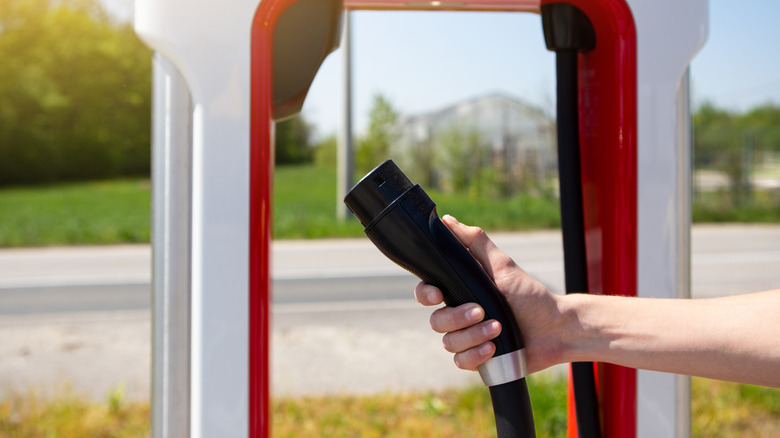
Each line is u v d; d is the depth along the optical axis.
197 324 0.76
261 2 0.76
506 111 15.56
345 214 11.96
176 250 0.76
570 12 0.95
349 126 11.75
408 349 4.61
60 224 11.75
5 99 19.42
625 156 0.88
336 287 7.08
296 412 3.47
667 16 0.88
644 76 0.88
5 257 9.35
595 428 0.96
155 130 0.76
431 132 16.03
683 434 0.92
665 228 0.89
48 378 3.97
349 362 4.32
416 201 0.74
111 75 20.50
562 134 0.98
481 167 15.53
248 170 0.76
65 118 20.22
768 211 13.51
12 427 3.21
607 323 0.81
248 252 0.76
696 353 0.76
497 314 0.77
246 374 0.76
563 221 0.99
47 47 19.88
